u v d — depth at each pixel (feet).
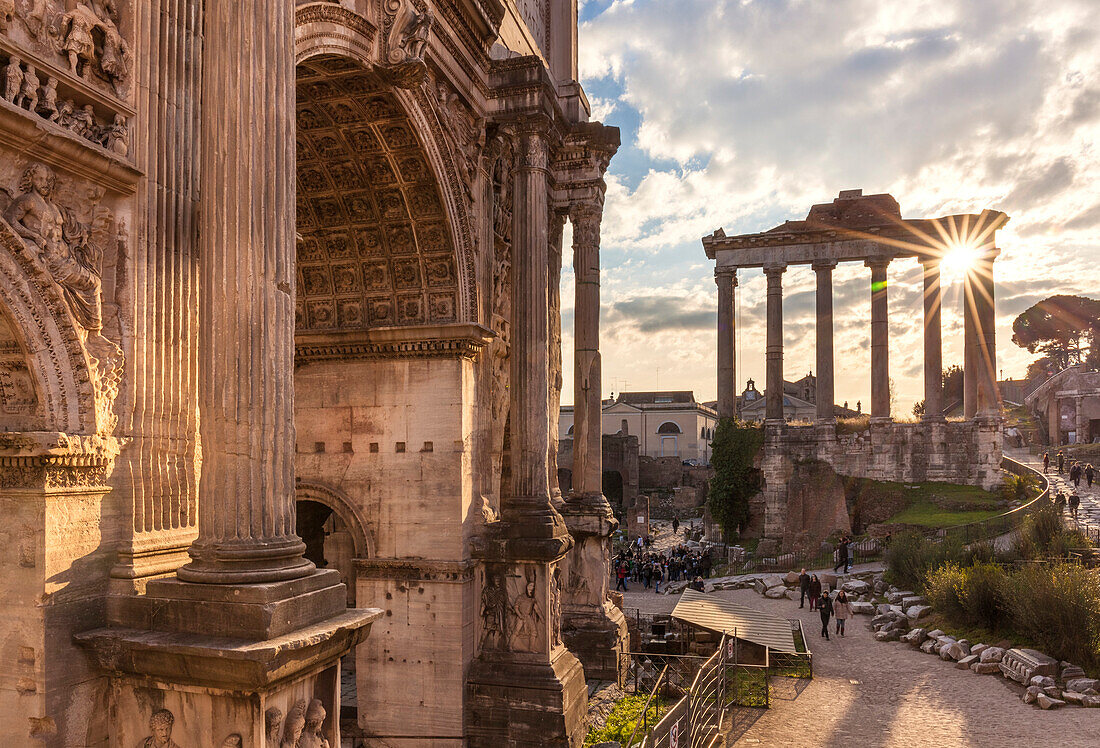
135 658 19.52
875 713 54.44
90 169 20.51
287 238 22.41
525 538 44.45
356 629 22.61
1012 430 254.47
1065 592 62.03
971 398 153.17
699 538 179.42
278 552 21.17
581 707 45.88
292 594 20.75
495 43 51.37
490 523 46.70
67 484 19.71
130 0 22.30
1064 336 303.68
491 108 47.67
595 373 63.87
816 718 53.62
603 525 60.08
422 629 44.29
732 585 115.65
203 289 21.57
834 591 104.01
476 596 45.50
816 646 75.77
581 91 66.80
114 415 20.95
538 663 43.88
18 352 19.27
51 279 19.10
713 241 166.50
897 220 156.46
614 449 248.52
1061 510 109.50
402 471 45.70
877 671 65.92
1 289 18.31
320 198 44.78
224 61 21.77
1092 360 292.20
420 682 44.01
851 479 154.81
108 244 21.53
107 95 21.24
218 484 20.86
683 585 121.60
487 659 44.65
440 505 44.86
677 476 258.57
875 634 79.46
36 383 19.17
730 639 59.77
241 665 18.72
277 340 21.83
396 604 44.93
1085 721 51.01
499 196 51.39
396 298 47.14
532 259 47.11
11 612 19.26
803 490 154.51
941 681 62.08
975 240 153.69
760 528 160.86
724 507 159.74
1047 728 50.03
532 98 47.06
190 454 23.39
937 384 155.33
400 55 35.91
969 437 150.41
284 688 20.42
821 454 157.17
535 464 46.34
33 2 19.25
